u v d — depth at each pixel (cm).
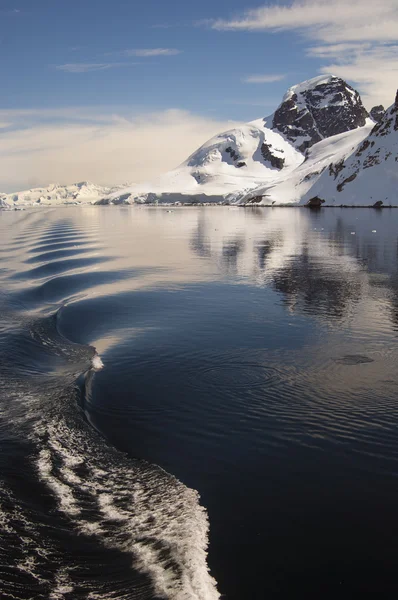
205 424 1338
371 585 798
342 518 949
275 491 1036
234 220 11275
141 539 907
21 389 1597
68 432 1298
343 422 1326
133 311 2598
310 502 998
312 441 1231
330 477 1078
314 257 4491
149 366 1791
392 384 1574
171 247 5731
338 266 3912
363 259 4266
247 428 1309
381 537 898
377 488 1036
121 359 1873
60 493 1041
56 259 4769
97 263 4431
